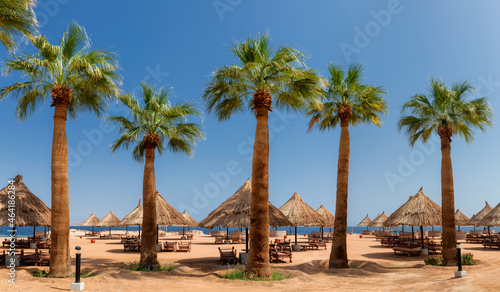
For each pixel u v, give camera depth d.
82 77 15.35
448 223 19.69
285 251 22.27
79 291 11.22
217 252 26.83
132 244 28.28
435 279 14.55
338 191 19.03
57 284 12.25
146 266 17.86
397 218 26.83
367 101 19.72
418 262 20.89
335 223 18.84
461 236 42.28
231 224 19.52
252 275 14.53
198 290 12.16
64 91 14.91
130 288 12.20
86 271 15.93
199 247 31.64
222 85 16.50
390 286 13.16
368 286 13.30
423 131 21.91
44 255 17.97
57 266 13.95
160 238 46.28
